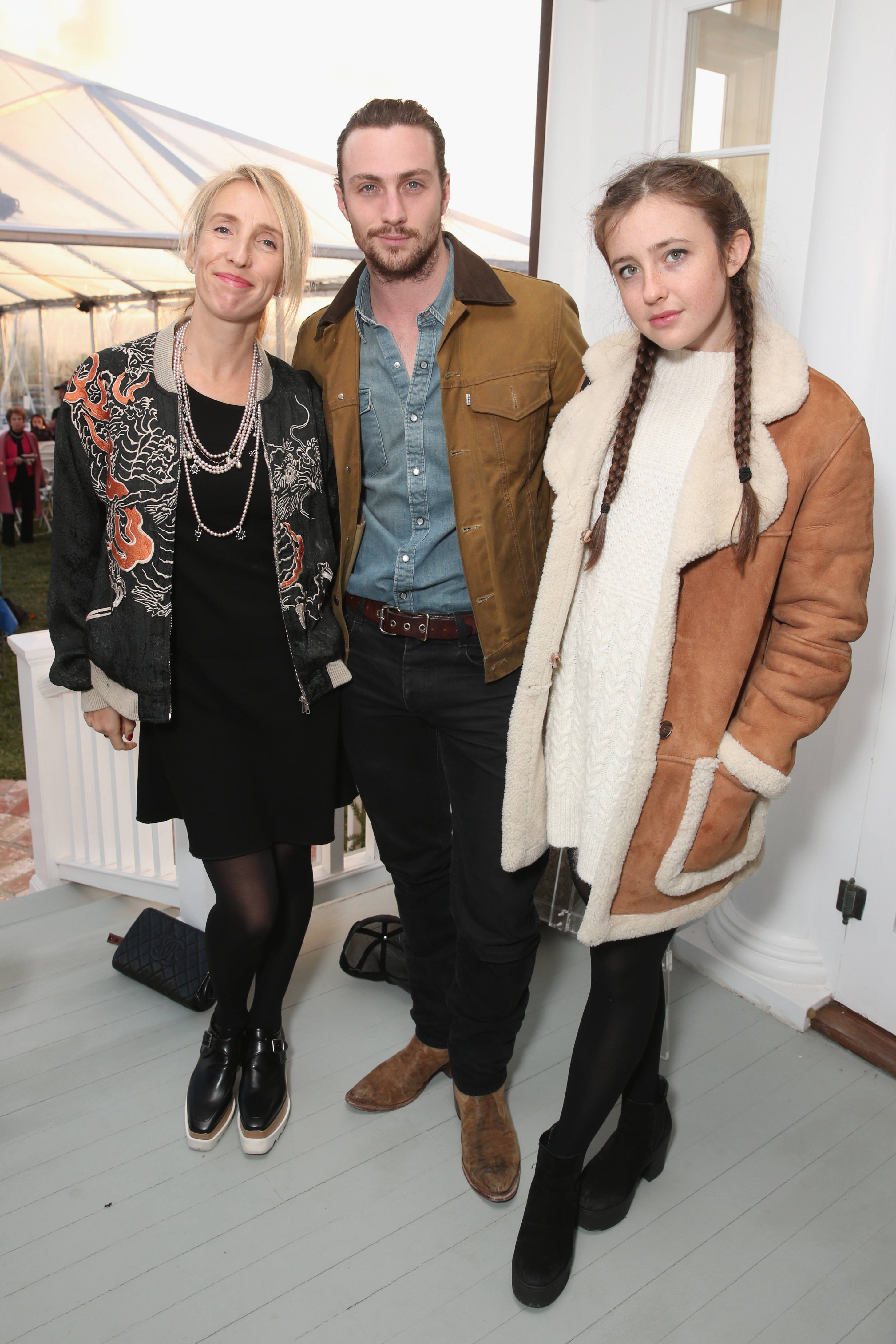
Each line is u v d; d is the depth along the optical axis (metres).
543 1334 1.37
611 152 2.41
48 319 8.75
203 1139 1.68
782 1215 1.58
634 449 1.21
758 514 1.10
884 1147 1.74
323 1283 1.45
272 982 1.72
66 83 6.29
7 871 3.99
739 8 2.09
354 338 1.46
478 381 1.39
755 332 1.12
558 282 2.59
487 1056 1.63
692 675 1.18
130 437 1.39
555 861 2.10
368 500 1.52
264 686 1.54
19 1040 1.99
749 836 1.32
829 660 1.14
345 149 1.30
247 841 1.56
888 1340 1.37
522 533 1.46
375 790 1.65
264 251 1.35
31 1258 1.48
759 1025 2.07
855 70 1.65
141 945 2.17
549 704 1.39
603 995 1.35
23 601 7.45
